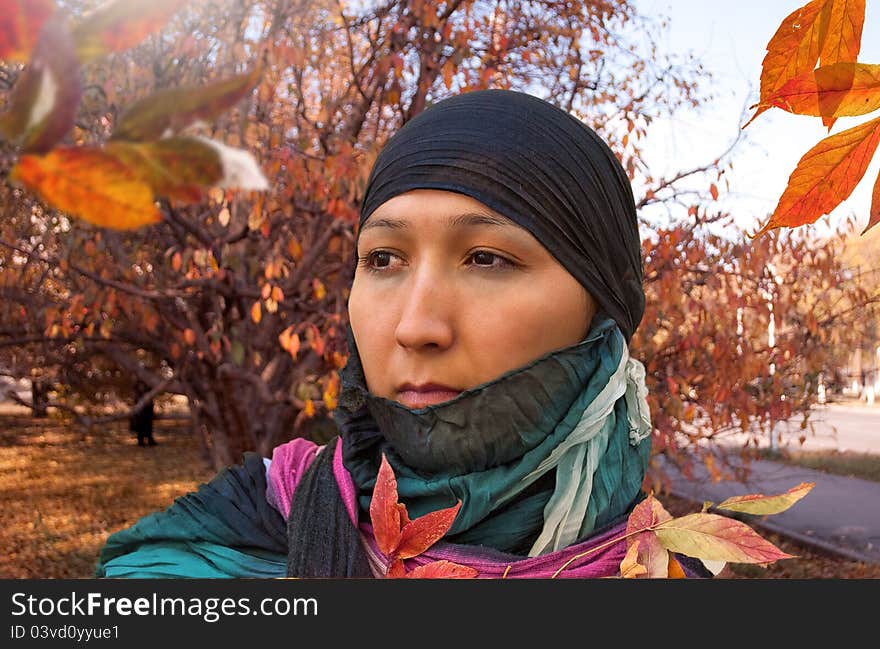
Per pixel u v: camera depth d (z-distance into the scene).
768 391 5.37
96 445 13.70
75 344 7.26
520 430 0.82
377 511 0.67
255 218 3.68
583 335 0.90
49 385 10.66
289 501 1.02
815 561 6.12
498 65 5.29
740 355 4.77
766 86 0.47
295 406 5.50
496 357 0.81
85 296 5.20
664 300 4.50
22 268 5.88
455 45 4.70
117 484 9.63
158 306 5.56
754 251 4.62
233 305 5.47
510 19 5.31
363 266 0.92
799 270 5.43
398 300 0.85
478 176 0.83
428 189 0.83
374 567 0.88
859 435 14.41
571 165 0.90
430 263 0.83
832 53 0.46
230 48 3.37
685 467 5.20
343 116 5.33
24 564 6.09
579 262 0.87
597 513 0.88
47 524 7.43
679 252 4.77
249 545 0.99
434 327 0.80
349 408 0.96
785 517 7.57
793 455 10.73
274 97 4.29
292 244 4.14
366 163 4.00
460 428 0.82
